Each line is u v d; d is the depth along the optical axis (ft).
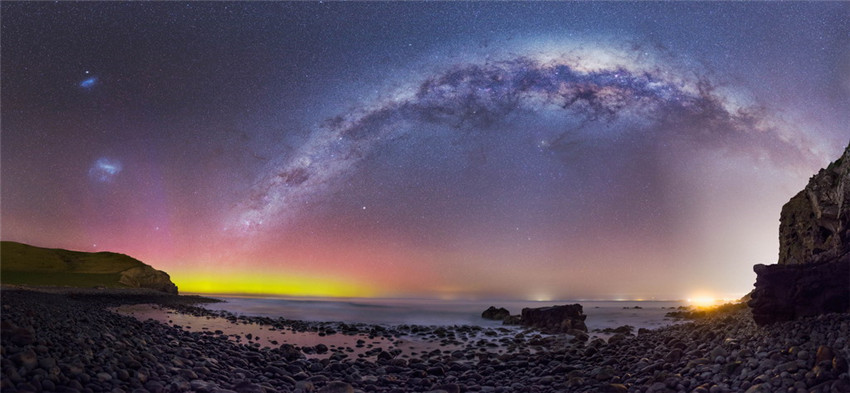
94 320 41.01
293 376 37.29
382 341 63.67
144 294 133.18
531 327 81.20
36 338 27.55
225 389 28.30
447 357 51.34
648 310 109.09
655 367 35.24
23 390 21.44
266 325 75.31
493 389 34.71
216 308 116.37
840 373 25.25
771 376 27.22
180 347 39.93
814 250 46.55
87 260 171.12
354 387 35.24
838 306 35.45
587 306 136.77
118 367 27.66
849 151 42.68
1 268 144.25
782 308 36.96
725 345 35.88
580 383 34.40
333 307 128.47
